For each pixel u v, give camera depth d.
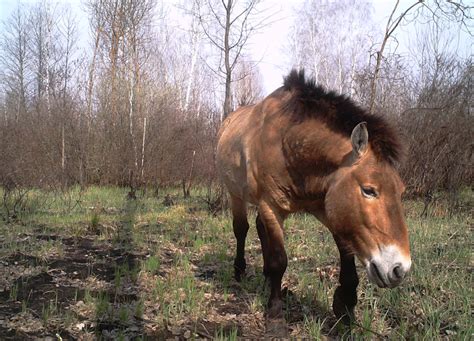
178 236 6.26
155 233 6.44
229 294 4.09
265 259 4.26
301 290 4.03
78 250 5.43
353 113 2.99
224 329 3.40
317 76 21.89
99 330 3.31
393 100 9.51
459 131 8.41
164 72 17.78
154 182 11.87
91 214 7.49
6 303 3.73
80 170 11.45
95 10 13.39
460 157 8.40
